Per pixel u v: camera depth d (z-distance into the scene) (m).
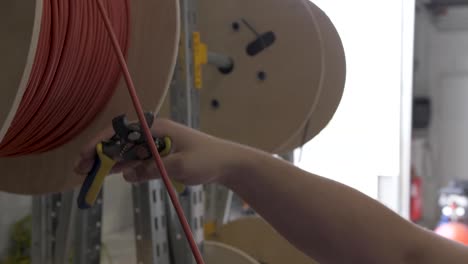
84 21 0.82
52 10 0.76
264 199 0.79
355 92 3.08
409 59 3.17
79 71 0.84
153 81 0.87
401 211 3.43
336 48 1.55
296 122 1.43
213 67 1.54
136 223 1.09
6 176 1.00
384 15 3.02
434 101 4.83
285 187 0.78
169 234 1.13
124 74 0.67
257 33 1.48
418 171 4.56
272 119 1.46
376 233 0.77
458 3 4.62
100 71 0.88
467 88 4.72
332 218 0.78
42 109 0.83
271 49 1.47
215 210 1.69
